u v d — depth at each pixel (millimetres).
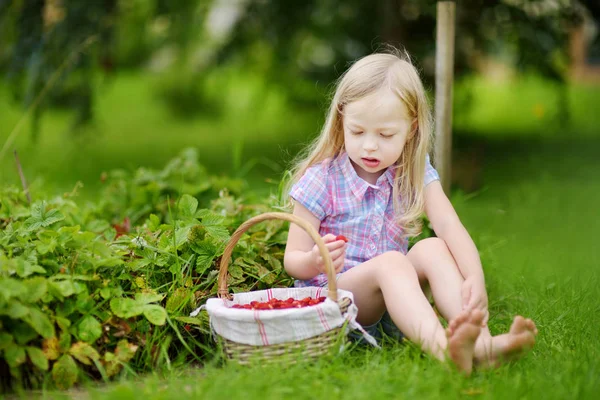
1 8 6438
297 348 2244
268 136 10836
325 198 2641
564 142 9461
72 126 6957
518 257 3871
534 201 5473
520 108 12453
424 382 2066
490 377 2154
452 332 2113
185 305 2598
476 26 7387
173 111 13180
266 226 3180
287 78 9188
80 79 6652
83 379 2307
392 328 2637
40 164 7922
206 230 2771
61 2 6562
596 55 7812
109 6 6672
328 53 9125
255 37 8664
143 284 2600
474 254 2508
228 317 2258
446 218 2598
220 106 13086
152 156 9219
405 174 2650
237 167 4148
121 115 13930
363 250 2631
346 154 2682
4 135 9203
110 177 4297
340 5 8406
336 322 2268
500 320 2875
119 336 2408
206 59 9000
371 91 2482
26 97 6297
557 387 2084
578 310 2885
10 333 2211
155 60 14562
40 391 2240
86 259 2463
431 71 7531
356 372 2197
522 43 7293
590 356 2340
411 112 2539
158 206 3822
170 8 7305
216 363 2441
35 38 6328
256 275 2828
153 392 2037
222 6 9047
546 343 2566
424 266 2475
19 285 2180
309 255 2459
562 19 7172
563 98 7625
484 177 7047
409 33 7684
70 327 2334
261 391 2012
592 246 4250
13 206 3416
